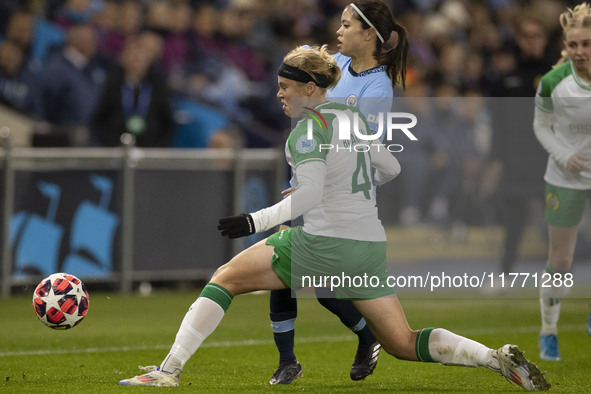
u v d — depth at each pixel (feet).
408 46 60.80
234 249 112.88
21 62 130.82
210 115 144.25
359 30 59.62
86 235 105.50
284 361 58.39
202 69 152.15
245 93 157.17
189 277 110.93
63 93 126.11
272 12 170.50
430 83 169.89
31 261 103.30
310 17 176.35
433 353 52.11
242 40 161.48
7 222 101.76
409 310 98.58
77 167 104.58
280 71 52.21
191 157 110.01
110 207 106.42
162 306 99.35
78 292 56.59
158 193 108.78
